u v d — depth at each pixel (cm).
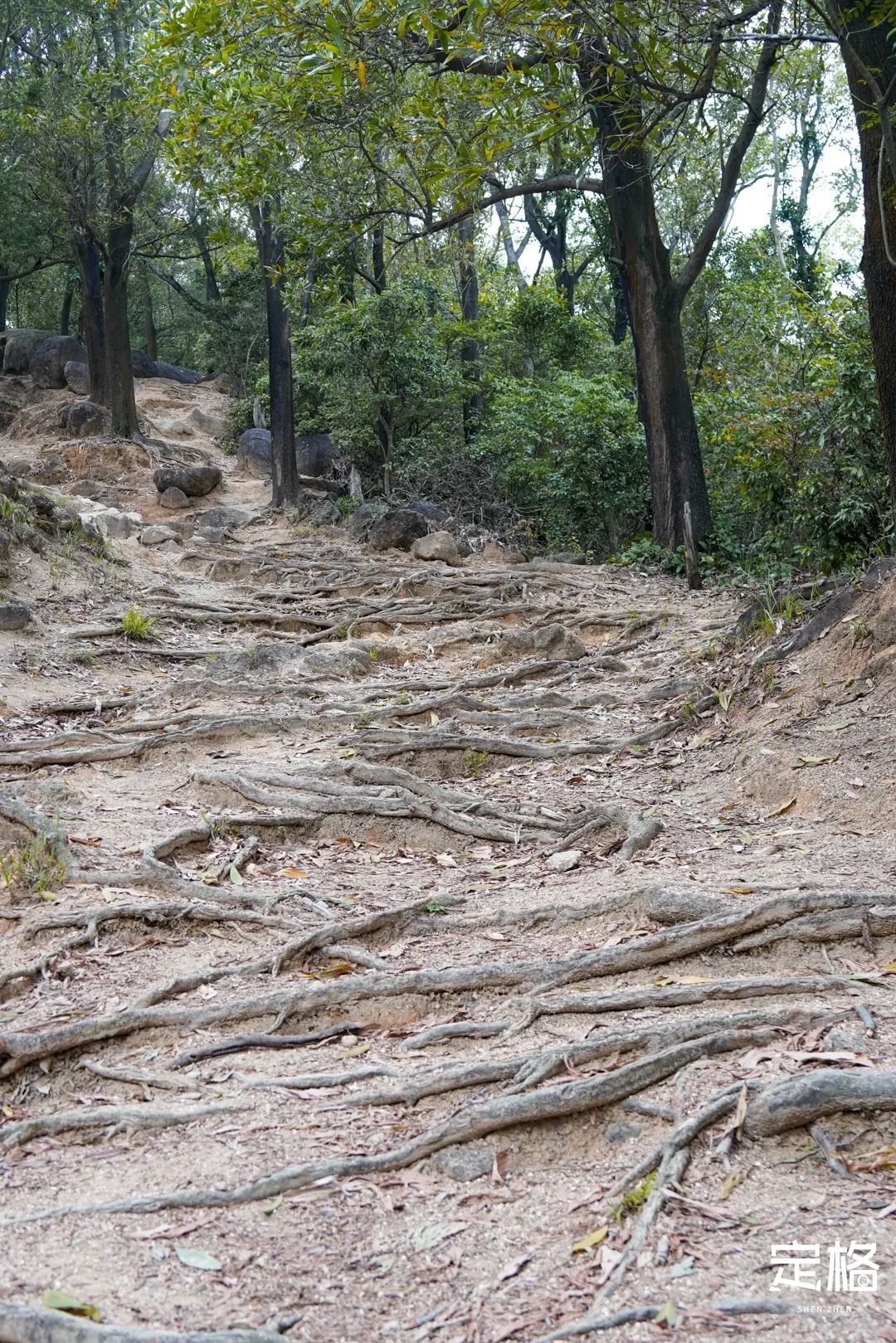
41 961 502
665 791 735
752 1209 289
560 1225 294
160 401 3456
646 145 1792
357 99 1044
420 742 846
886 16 729
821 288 1694
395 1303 269
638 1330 248
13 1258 294
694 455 1848
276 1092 384
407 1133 346
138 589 1518
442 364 2419
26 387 3338
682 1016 395
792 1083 319
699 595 1563
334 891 593
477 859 652
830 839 580
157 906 547
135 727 918
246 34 940
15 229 3244
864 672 736
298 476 2431
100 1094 405
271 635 1395
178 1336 247
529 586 1623
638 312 1859
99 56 2627
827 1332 243
